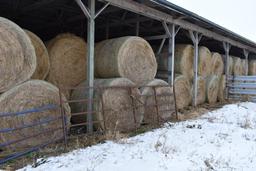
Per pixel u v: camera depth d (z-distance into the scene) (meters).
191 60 8.21
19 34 3.63
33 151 3.68
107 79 5.23
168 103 6.50
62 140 4.20
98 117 4.76
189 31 7.58
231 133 5.26
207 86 9.10
